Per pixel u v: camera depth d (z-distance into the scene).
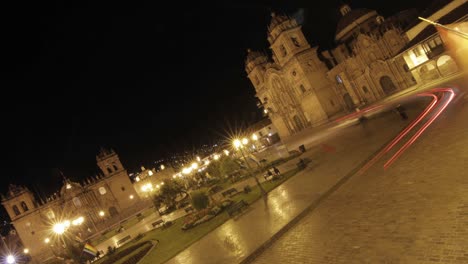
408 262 9.08
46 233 85.12
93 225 85.19
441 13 47.34
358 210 14.36
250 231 18.77
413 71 51.66
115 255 32.16
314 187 21.58
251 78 89.31
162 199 50.25
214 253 17.97
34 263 79.75
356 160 23.23
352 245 11.52
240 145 29.98
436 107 27.83
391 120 32.25
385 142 24.23
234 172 46.69
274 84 82.50
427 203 11.77
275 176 30.89
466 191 11.24
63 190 88.44
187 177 70.06
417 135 21.83
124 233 51.59
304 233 14.95
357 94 65.44
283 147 61.25
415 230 10.45
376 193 15.23
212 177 59.38
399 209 12.41
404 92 50.50
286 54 74.12
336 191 18.70
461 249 8.58
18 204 85.25
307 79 70.56
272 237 15.96
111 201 92.25
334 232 13.35
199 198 31.06
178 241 25.44
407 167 16.56
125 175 95.31
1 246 86.94
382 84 60.41
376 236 11.30
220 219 25.72
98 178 92.69
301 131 78.12
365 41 59.84
